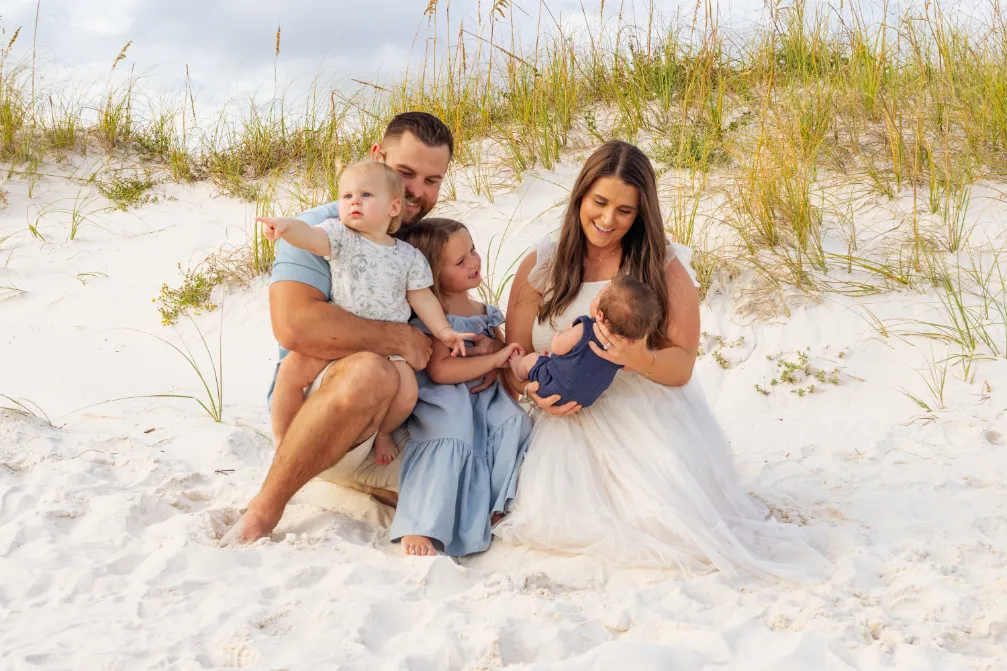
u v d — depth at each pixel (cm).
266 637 251
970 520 343
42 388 563
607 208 327
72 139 964
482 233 727
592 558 313
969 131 710
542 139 838
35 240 820
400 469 340
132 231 835
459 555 323
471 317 366
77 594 280
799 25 884
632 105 868
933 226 636
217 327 688
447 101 899
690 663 241
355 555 310
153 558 304
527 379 349
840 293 589
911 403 490
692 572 302
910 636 252
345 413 315
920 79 760
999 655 246
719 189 703
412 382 333
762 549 319
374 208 326
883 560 308
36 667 231
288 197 863
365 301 329
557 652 249
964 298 568
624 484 320
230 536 321
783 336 564
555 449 332
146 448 429
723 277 611
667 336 340
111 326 695
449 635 252
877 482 394
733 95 845
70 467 396
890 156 729
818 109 779
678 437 328
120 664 234
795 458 435
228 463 415
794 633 256
